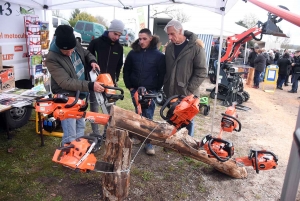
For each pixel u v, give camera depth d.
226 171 3.16
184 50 3.38
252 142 4.68
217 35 13.08
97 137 2.14
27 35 4.21
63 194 2.75
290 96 10.21
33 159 3.43
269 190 3.11
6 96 3.44
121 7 4.59
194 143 2.93
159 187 2.99
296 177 1.15
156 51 3.57
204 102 5.94
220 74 7.54
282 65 11.45
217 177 3.29
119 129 2.42
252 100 8.62
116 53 3.70
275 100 9.11
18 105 3.12
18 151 3.61
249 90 10.64
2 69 3.64
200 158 3.02
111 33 3.52
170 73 3.54
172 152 3.88
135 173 3.23
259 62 11.02
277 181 3.33
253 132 5.29
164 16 16.33
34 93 3.67
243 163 2.40
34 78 4.40
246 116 6.53
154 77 3.61
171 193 2.90
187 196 2.87
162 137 2.76
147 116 3.63
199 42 3.40
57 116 2.00
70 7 4.71
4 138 3.97
